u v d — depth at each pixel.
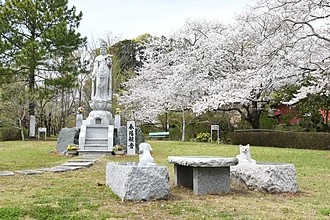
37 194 6.80
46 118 30.78
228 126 26.52
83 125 15.94
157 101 25.05
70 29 23.48
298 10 12.96
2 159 12.59
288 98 21.28
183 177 7.92
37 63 22.05
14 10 22.81
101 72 16.75
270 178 7.19
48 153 14.91
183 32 23.33
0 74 22.30
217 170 7.11
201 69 20.25
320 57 14.16
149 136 27.39
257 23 14.20
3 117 24.28
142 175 6.33
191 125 27.58
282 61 13.60
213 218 5.25
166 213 5.50
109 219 5.14
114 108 29.61
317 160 12.66
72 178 8.82
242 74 15.99
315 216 5.43
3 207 5.62
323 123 22.67
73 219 5.08
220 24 22.19
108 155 14.58
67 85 23.22
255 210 5.78
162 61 25.95
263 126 25.81
